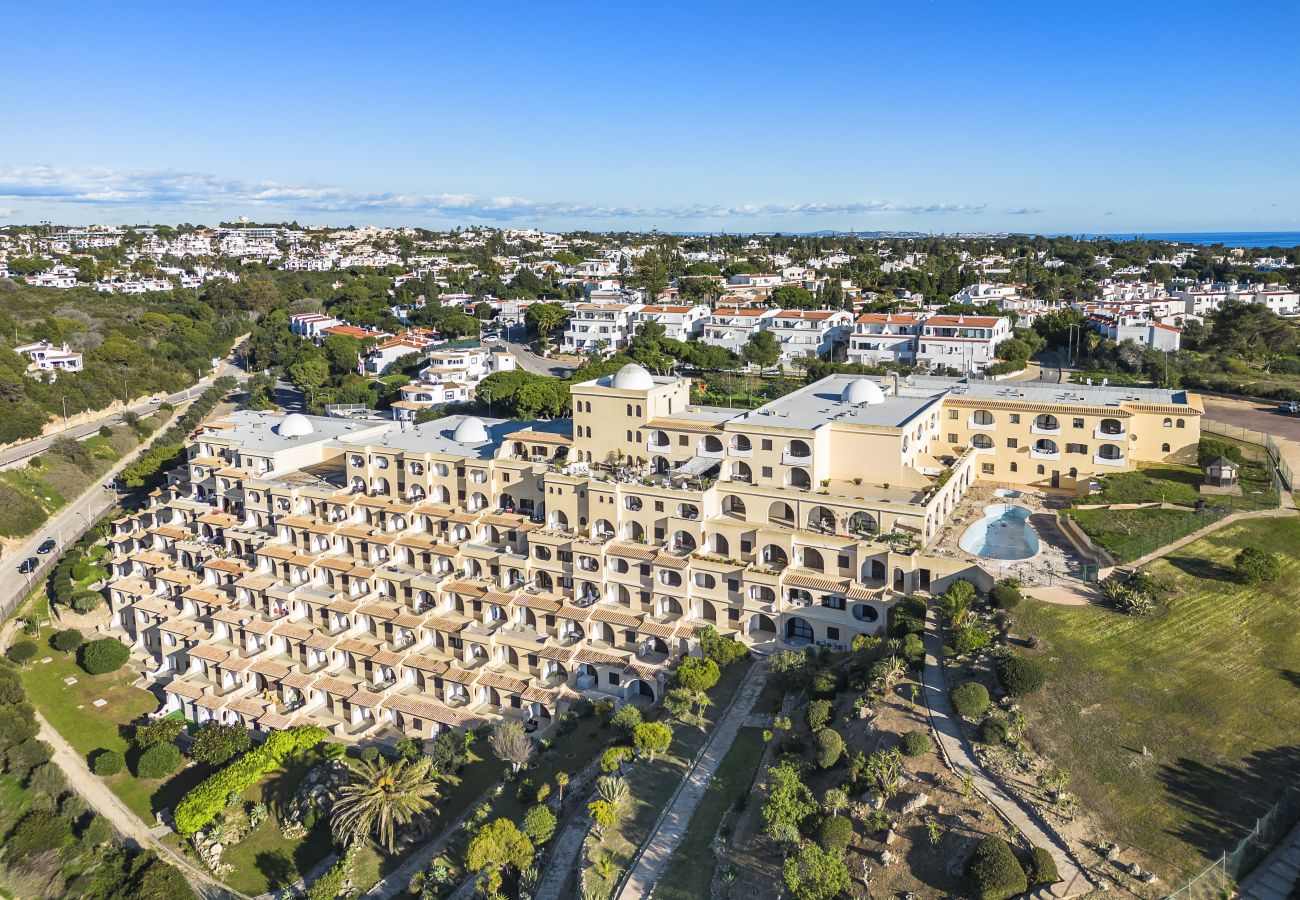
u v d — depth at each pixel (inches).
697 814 2556.6
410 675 3747.5
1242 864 1969.7
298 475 4660.4
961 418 4261.8
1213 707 2431.1
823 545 3393.2
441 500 4301.2
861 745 2522.1
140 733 3587.6
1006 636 2822.3
